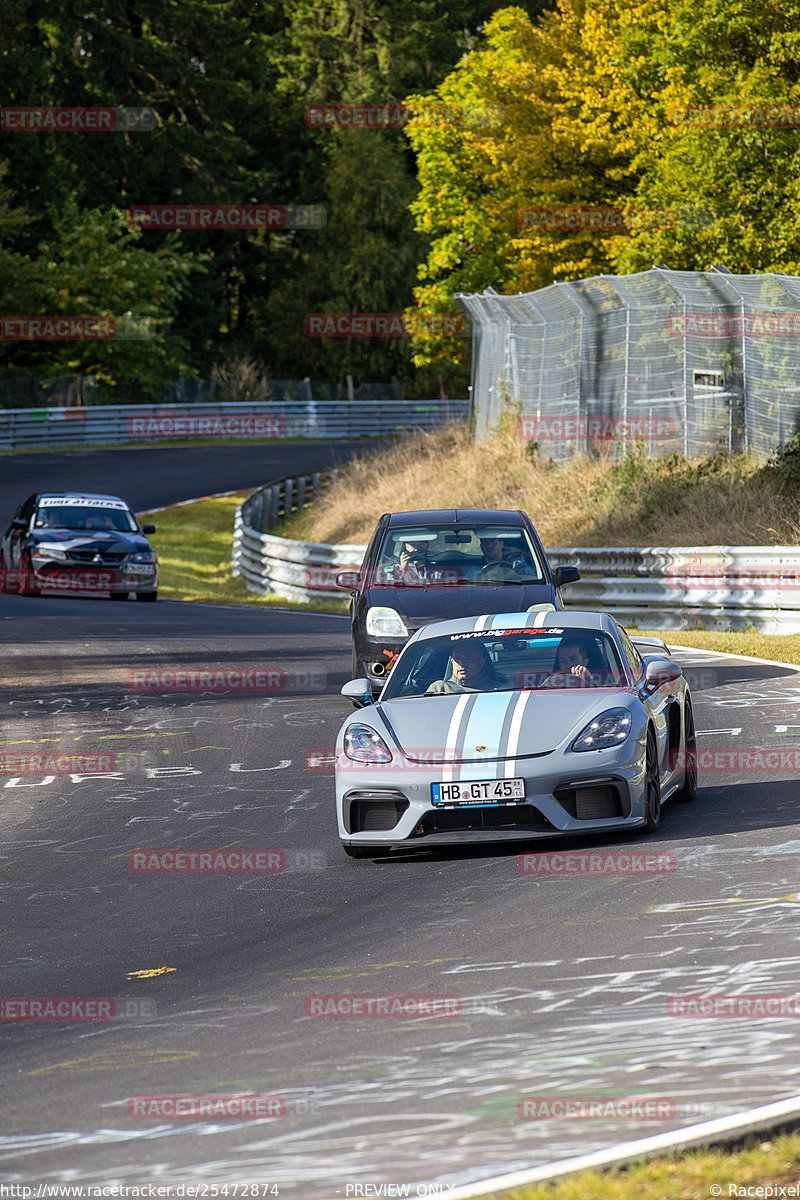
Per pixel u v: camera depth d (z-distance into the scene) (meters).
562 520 61.66
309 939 14.82
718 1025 11.10
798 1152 8.28
